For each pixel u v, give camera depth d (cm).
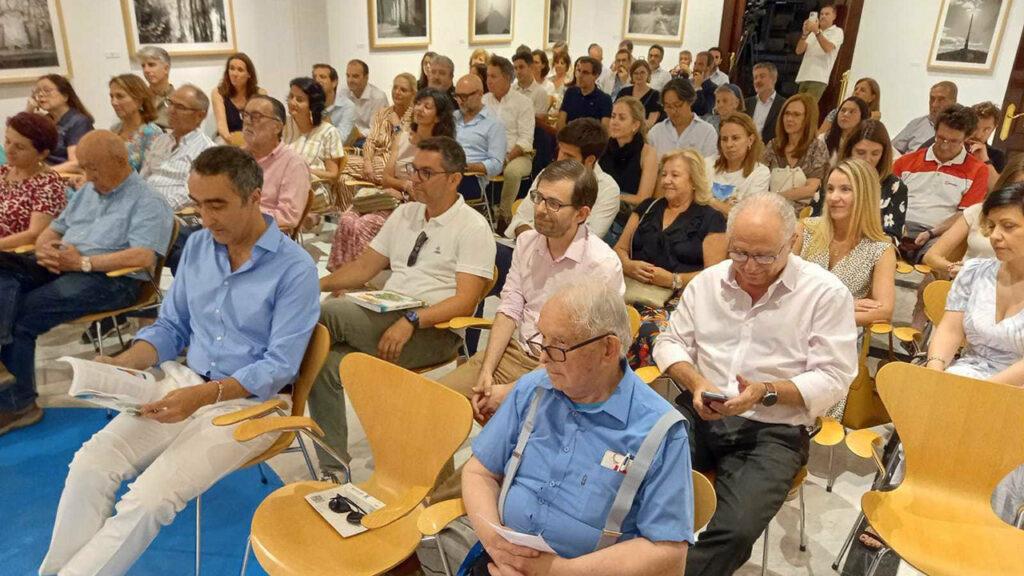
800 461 194
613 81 892
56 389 321
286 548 170
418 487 182
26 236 324
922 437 196
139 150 450
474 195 507
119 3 555
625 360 148
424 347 272
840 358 194
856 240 280
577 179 229
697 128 497
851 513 251
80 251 307
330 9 685
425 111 436
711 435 203
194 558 222
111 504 204
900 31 750
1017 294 229
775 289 201
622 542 142
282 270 218
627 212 416
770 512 178
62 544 199
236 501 251
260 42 679
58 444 280
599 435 145
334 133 503
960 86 724
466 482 162
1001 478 186
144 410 190
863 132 350
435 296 278
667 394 296
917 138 571
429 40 814
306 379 223
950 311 249
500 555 143
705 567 171
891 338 292
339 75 714
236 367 223
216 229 211
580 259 240
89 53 543
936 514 186
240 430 185
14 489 252
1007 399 183
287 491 193
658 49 852
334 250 398
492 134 516
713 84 801
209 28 624
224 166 204
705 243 303
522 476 154
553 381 145
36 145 331
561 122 667
